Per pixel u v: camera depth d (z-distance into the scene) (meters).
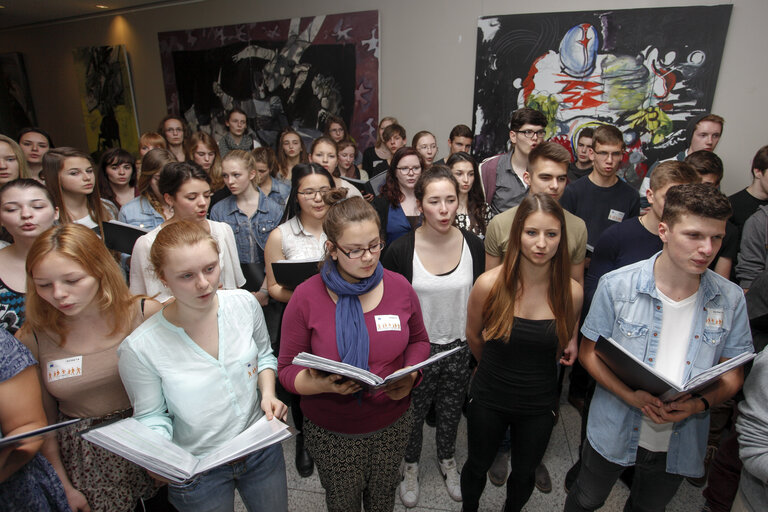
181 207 1.96
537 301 1.43
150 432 1.06
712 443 2.10
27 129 3.26
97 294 1.21
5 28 7.37
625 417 1.34
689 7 3.33
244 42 5.22
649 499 1.44
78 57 6.72
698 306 1.24
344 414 1.27
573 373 2.51
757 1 3.18
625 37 3.54
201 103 5.81
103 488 1.29
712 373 1.05
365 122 4.80
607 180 2.45
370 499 1.44
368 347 1.24
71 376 1.22
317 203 1.93
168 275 1.06
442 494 1.95
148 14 5.85
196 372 1.15
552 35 3.76
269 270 2.07
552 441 2.26
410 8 4.30
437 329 1.80
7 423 1.04
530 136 2.46
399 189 2.38
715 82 3.39
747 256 2.13
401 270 1.79
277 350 2.27
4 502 1.02
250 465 1.23
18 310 1.61
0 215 1.55
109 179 3.08
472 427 1.56
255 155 3.27
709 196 1.07
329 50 4.75
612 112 3.72
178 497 1.15
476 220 2.36
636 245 1.77
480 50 4.03
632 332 1.29
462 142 3.45
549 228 1.30
